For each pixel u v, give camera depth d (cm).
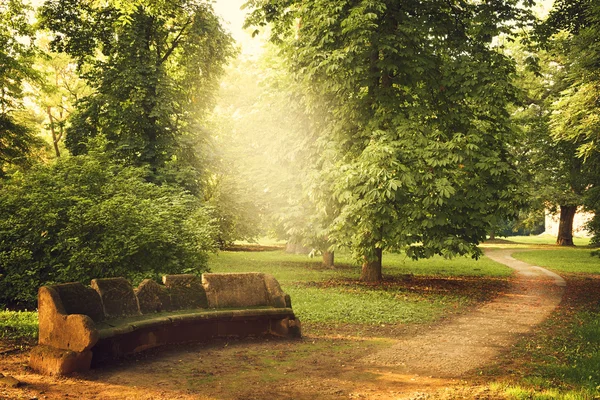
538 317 1098
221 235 3042
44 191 1242
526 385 580
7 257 1140
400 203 1450
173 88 2341
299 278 1811
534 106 3625
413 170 1397
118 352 668
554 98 3269
